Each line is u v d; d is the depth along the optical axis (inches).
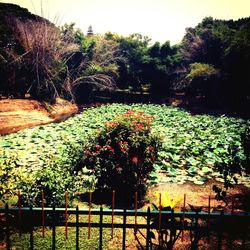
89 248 166.4
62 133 513.0
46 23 843.4
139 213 128.0
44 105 767.1
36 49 778.2
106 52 1093.1
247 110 916.6
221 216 127.7
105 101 1076.5
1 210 127.1
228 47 944.9
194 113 886.4
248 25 1021.2
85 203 230.5
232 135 543.5
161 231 135.8
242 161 232.4
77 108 900.0
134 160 236.5
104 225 130.0
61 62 872.3
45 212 128.3
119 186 245.4
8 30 804.6
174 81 1196.5
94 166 250.7
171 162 359.3
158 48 1256.2
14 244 165.9
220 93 970.1
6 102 674.8
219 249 129.9
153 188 274.4
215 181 301.6
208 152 402.0
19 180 192.2
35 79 801.6
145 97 1142.3
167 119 714.8
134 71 1224.8
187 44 1166.3
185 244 170.9
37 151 395.9
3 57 741.9
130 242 174.9
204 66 968.9
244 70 911.7
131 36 1320.1
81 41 1010.7
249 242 173.9
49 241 170.9
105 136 253.4
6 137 478.0
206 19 1250.6
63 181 204.1
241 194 262.1
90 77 948.0
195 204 236.1
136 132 250.1
